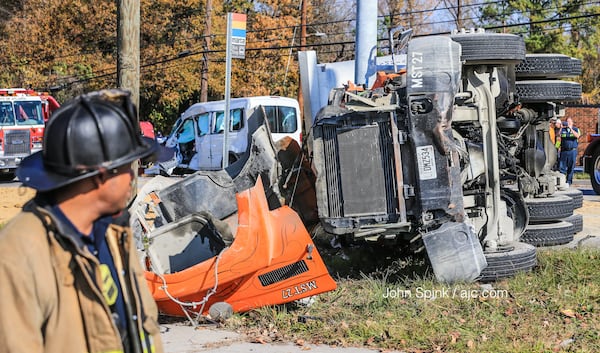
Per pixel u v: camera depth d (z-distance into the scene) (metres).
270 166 7.78
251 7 49.09
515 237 8.78
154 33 44.19
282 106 23.88
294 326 6.48
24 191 2.82
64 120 2.48
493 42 8.02
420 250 8.20
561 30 46.56
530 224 10.06
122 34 8.15
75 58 45.19
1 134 27.95
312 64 12.78
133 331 2.67
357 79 12.00
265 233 6.49
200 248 6.99
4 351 2.32
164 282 6.36
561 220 10.33
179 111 48.72
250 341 6.16
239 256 6.42
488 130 8.34
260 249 6.46
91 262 2.50
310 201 8.04
